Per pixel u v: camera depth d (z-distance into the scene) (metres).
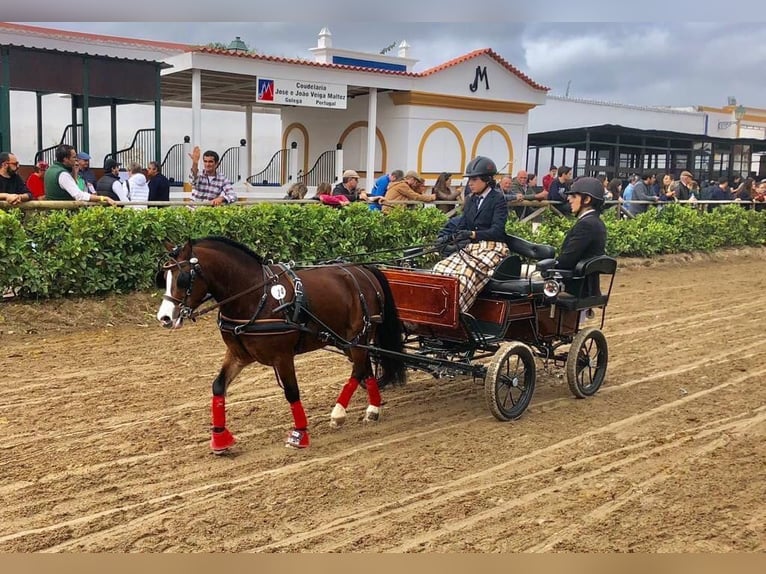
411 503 4.82
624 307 11.88
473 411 6.74
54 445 5.56
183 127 23.02
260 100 17.23
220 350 8.38
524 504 4.84
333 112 21.81
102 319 9.20
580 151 27.20
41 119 16.36
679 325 10.64
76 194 9.66
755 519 4.69
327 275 5.93
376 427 6.25
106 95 13.84
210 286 5.34
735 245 19.66
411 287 6.43
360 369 6.27
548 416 6.66
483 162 6.72
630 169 25.72
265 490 4.95
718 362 8.65
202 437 5.85
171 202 10.67
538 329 6.86
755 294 13.41
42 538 4.23
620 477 5.30
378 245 12.32
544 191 16.50
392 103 20.33
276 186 21.58
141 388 6.96
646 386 7.66
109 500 4.72
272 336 5.44
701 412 6.83
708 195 20.75
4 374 7.17
